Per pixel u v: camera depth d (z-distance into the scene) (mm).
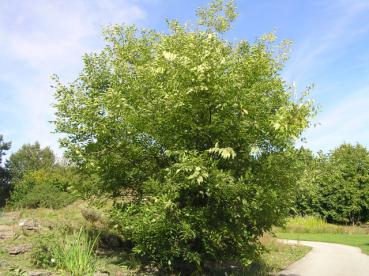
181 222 8555
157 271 10242
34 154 85312
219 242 9422
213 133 9094
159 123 9414
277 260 16906
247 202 8852
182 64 8703
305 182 10883
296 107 8914
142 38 13227
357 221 49562
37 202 25875
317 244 27422
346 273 14031
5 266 8414
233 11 13445
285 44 11703
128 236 10602
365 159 49406
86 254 9234
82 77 12742
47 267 8852
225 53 10805
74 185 11602
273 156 9336
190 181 8461
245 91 9352
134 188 10766
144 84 10102
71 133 11328
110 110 9938
